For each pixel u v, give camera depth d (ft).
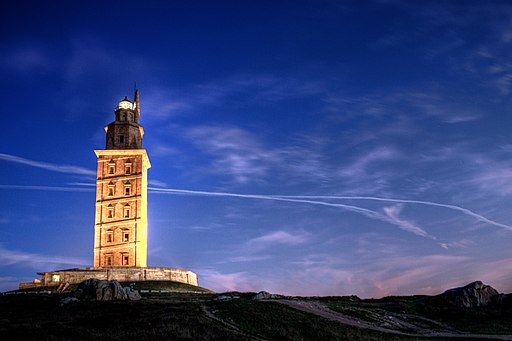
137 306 226.79
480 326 209.67
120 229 398.83
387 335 181.27
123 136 430.20
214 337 169.27
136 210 402.93
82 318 200.54
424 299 266.36
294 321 195.31
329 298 285.84
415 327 206.80
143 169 418.31
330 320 201.16
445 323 216.74
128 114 440.86
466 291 252.83
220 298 255.50
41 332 172.24
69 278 364.17
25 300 254.88
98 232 398.62
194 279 424.87
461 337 184.24
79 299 252.21
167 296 282.97
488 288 255.91
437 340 176.24
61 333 172.14
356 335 177.78
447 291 262.47
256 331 182.60
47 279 362.12
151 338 166.61
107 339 165.58
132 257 392.68
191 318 197.77
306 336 176.45
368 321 209.56
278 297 271.49
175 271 396.57
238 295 290.97
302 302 240.12
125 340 164.76
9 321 196.44
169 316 201.26
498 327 207.72
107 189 408.46
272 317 200.34
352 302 263.90
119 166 413.80
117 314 208.03
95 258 392.27
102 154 416.46
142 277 377.30
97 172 413.18
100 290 255.29
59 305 237.66
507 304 244.01
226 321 197.67
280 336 175.94
